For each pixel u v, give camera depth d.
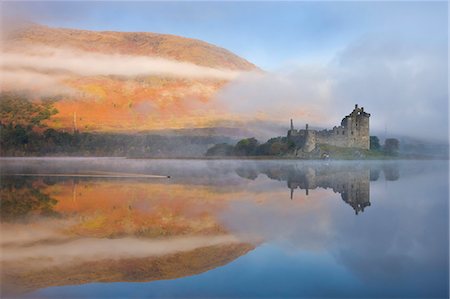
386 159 80.69
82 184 50.84
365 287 15.13
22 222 27.84
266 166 73.56
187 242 22.09
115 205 33.66
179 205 32.66
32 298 15.99
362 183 44.75
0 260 20.02
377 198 33.53
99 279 17.67
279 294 15.07
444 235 21.44
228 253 19.81
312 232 22.66
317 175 55.16
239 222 25.69
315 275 16.72
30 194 41.59
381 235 21.66
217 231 23.86
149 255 20.27
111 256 20.31
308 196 35.34
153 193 40.16
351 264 17.62
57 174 68.88
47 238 23.72
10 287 17.05
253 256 19.17
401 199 32.75
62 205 34.31
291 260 18.41
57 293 16.28
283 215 27.30
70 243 22.67
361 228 23.12
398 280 15.96
